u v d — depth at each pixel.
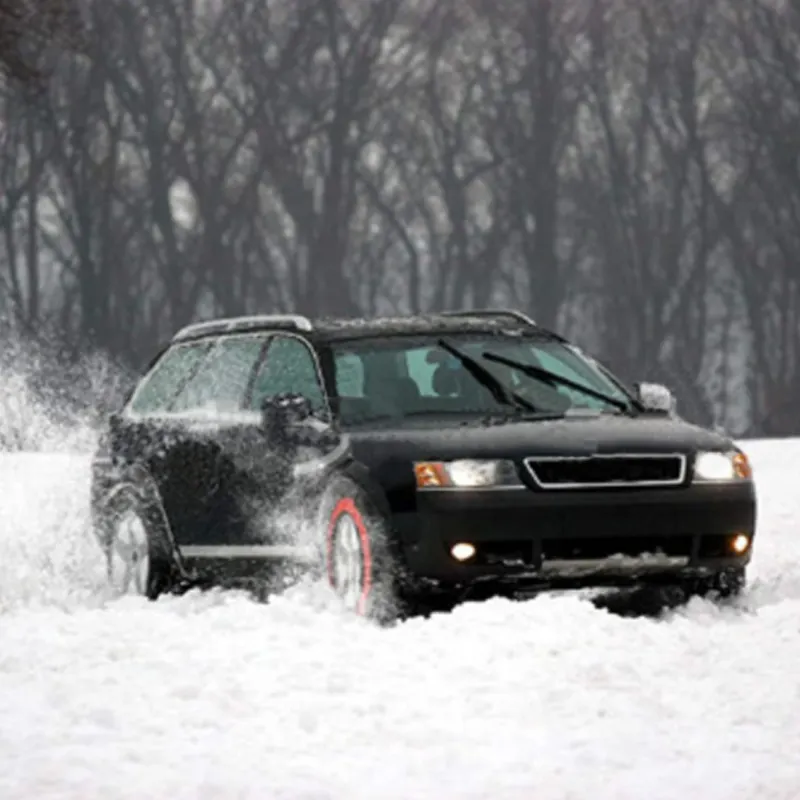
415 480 39.28
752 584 43.41
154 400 47.75
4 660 34.00
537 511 39.25
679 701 30.11
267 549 42.66
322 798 23.77
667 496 40.09
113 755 26.44
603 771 25.45
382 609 39.25
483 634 35.50
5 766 25.73
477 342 44.50
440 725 28.44
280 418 41.84
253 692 30.84
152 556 45.44
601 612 37.09
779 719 28.58
